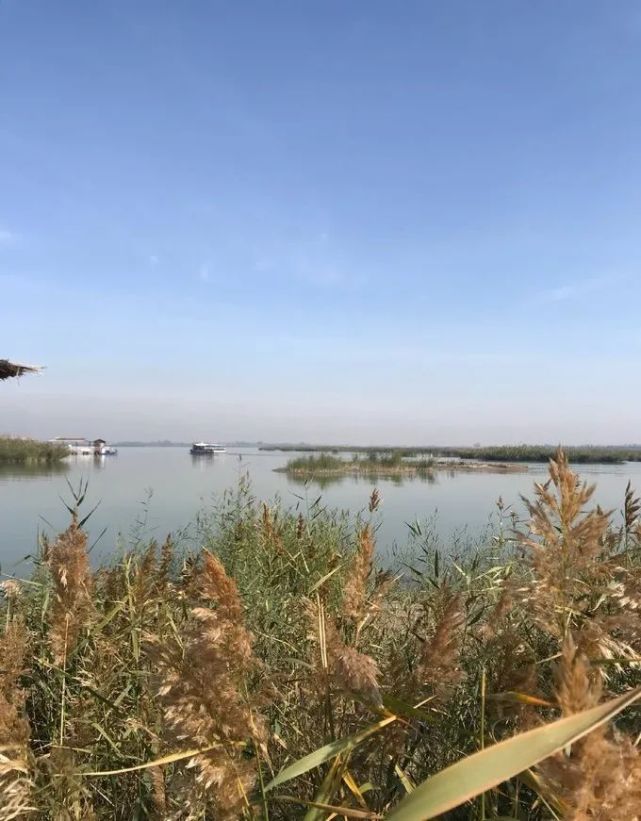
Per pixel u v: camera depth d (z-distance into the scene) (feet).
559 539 6.74
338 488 99.09
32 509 57.93
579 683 3.80
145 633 9.61
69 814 6.80
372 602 8.14
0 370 16.33
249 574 15.57
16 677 8.10
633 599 6.86
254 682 7.43
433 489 102.89
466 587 10.80
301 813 6.55
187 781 5.70
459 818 6.20
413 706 6.31
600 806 3.74
